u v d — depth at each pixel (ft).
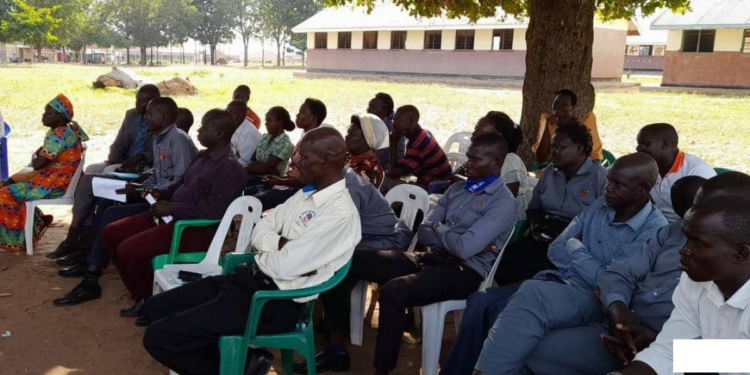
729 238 6.63
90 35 253.03
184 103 65.77
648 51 169.37
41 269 17.54
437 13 28.14
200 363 10.21
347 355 12.79
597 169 14.17
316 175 10.21
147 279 14.32
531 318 9.11
